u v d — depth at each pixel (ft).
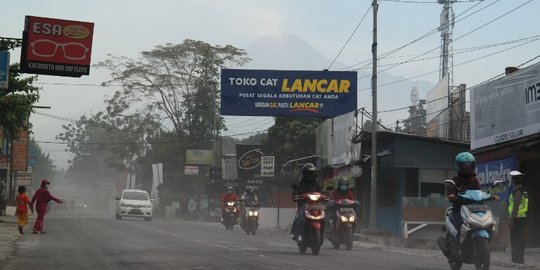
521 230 43.37
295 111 107.55
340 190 55.57
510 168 57.77
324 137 109.40
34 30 73.87
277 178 133.39
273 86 107.65
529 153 61.93
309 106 107.55
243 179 146.10
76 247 50.57
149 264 37.27
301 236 46.06
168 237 64.69
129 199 133.69
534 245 61.98
